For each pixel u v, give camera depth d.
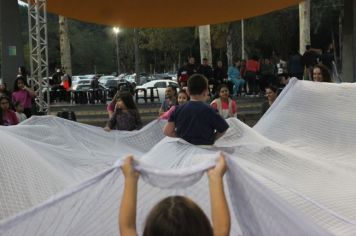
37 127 6.77
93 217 3.17
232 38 47.72
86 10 17.58
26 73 13.95
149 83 28.42
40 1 14.03
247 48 53.75
